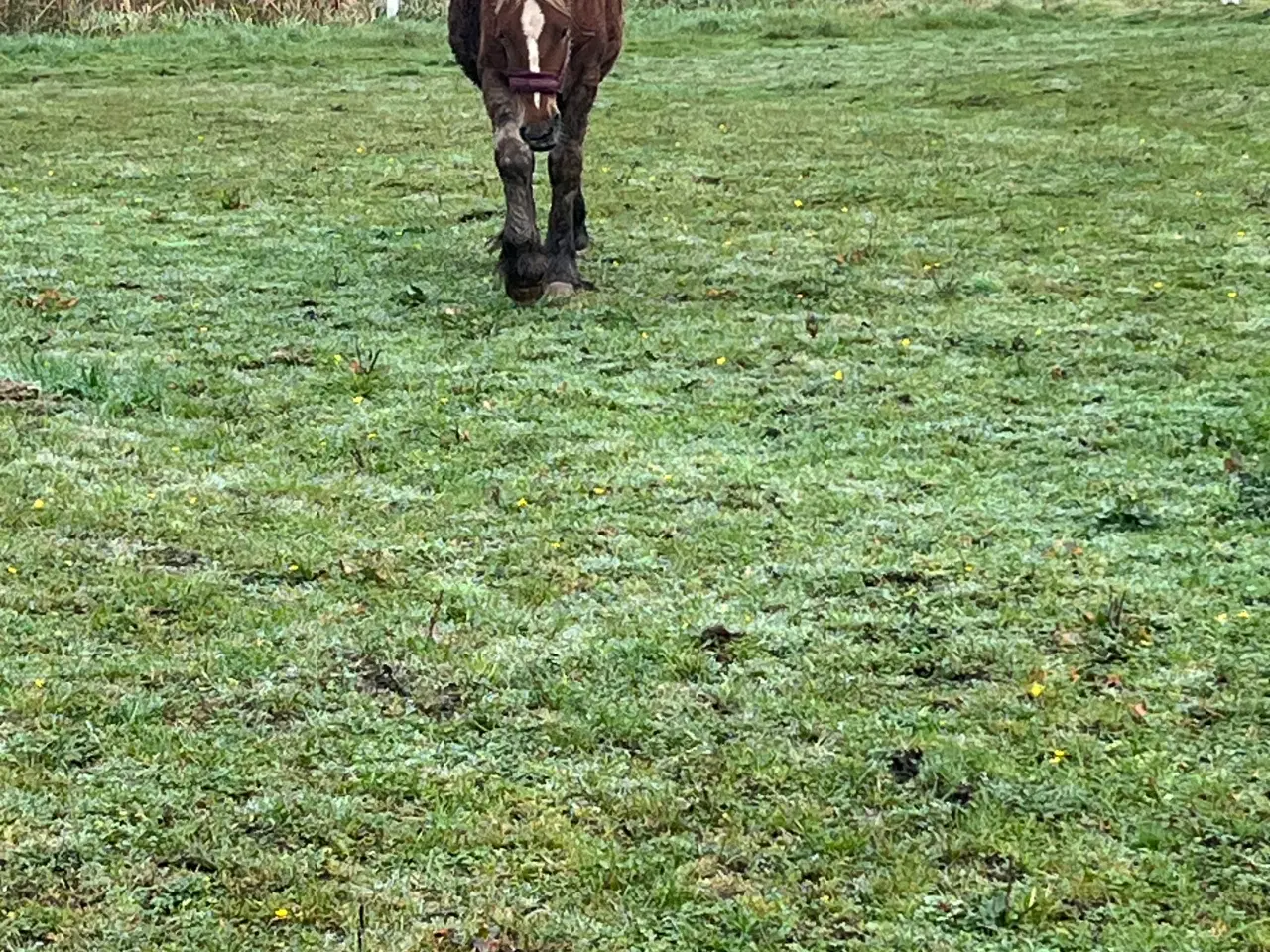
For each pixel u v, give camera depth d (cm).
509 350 959
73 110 1538
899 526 805
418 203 1228
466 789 683
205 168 1329
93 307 1021
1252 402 893
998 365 941
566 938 594
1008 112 1477
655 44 1964
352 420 887
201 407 898
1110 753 695
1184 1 2170
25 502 813
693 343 966
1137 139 1366
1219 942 588
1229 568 778
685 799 680
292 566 779
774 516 813
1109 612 751
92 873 628
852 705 714
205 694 716
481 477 841
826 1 2261
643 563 784
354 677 725
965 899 614
